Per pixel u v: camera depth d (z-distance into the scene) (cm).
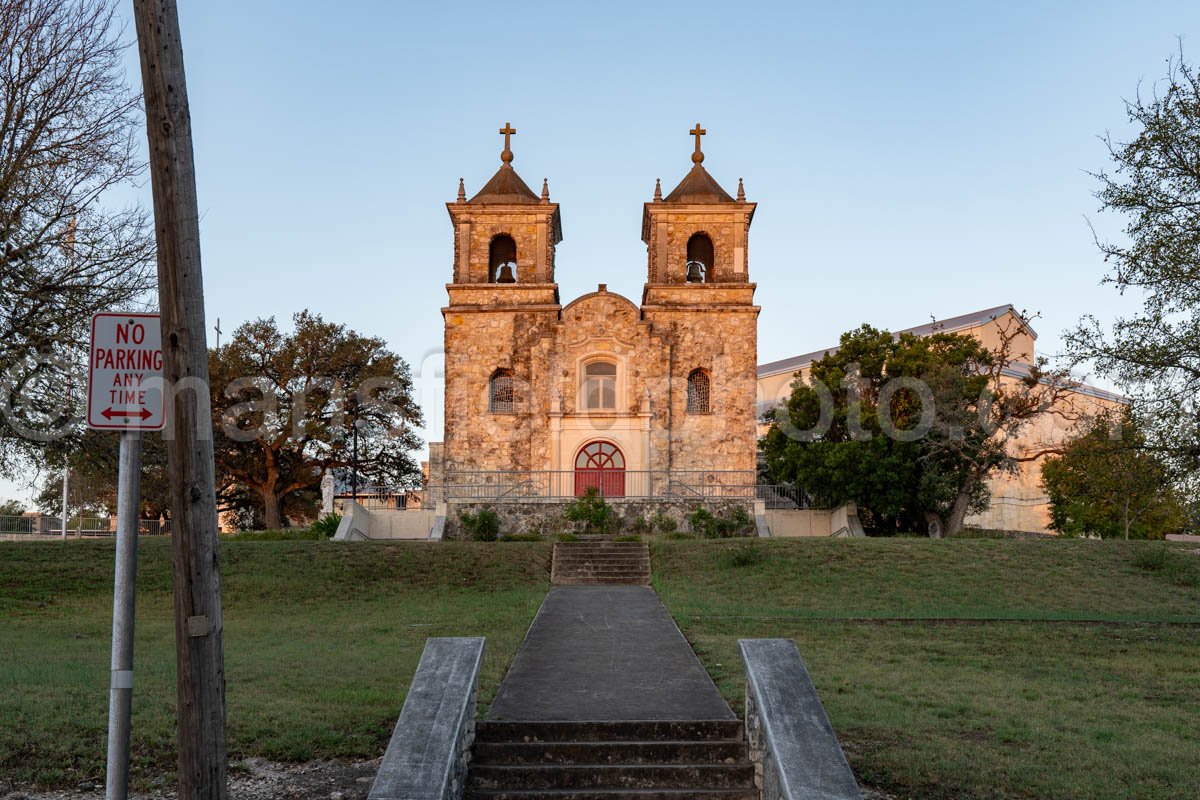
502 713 1191
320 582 2692
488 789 1020
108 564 2773
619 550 3139
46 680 1403
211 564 728
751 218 4550
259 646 1830
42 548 2939
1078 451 2158
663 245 4484
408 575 2805
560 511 4028
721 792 1006
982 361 4253
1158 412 2011
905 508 4112
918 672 1602
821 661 1684
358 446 5612
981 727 1242
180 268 722
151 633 1981
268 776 1048
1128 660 1739
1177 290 1972
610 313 4397
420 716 935
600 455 4338
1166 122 1978
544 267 4491
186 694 714
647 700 1271
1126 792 995
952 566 2834
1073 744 1163
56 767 1041
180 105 733
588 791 1009
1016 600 2497
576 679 1416
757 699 974
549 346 4381
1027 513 5484
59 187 2297
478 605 2403
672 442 4334
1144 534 4475
